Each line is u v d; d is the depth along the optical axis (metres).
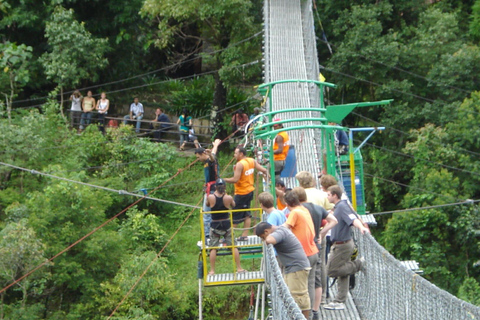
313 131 21.30
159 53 42.00
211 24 35.03
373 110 34.81
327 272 12.88
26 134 31.09
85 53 35.59
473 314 8.45
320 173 18.62
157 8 33.78
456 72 32.84
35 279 24.67
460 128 31.00
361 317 12.95
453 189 29.58
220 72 33.84
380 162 33.09
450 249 29.50
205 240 15.66
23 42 38.12
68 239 26.30
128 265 25.97
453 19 34.28
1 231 25.17
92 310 26.11
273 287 10.96
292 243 10.80
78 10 38.00
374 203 33.31
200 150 16.50
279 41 29.58
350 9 36.16
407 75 34.28
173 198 32.94
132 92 39.78
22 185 30.59
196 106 37.50
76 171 31.36
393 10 36.84
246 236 15.60
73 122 35.81
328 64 34.22
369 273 12.85
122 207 32.00
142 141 33.28
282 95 25.20
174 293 26.38
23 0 36.75
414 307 10.34
